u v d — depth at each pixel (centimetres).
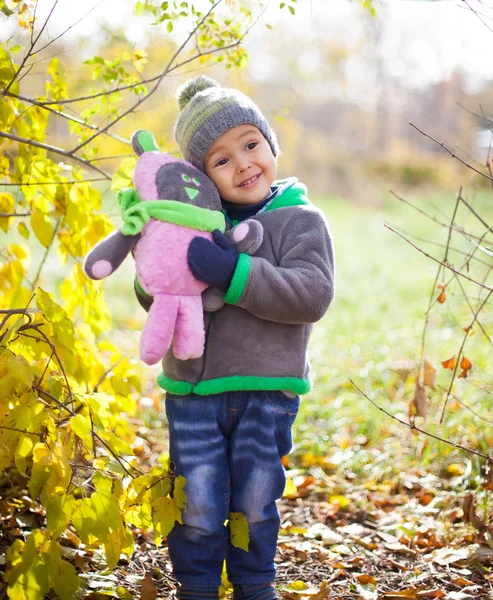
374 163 2050
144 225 195
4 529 251
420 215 1405
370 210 1634
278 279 194
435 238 1091
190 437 206
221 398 206
